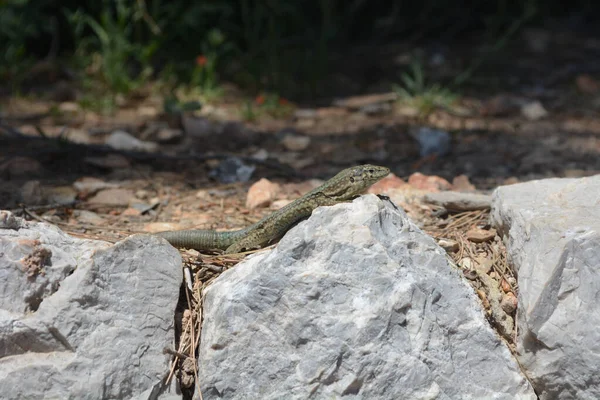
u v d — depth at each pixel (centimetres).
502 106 1385
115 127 1253
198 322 623
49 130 1209
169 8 1556
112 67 1452
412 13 1986
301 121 1355
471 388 575
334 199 691
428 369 559
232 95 1507
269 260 592
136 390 564
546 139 1238
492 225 744
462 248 714
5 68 1495
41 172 1012
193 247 729
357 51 1842
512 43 1878
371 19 1984
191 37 1664
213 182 1016
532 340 598
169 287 614
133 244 611
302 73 1658
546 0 2027
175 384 580
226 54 1659
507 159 1138
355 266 579
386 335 560
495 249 711
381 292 571
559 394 584
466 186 966
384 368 554
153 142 1191
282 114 1401
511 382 581
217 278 640
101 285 586
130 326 582
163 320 599
